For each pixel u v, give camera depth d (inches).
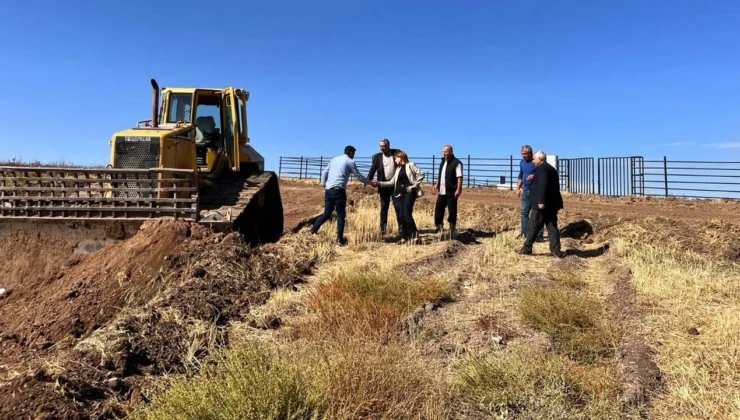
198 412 119.3
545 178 343.6
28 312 259.8
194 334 189.6
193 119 419.2
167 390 139.0
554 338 192.2
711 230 413.1
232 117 447.5
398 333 196.5
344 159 386.0
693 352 172.2
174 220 321.1
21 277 316.8
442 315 223.5
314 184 975.6
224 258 274.2
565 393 146.3
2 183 338.0
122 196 336.5
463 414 141.8
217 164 427.8
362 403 131.4
